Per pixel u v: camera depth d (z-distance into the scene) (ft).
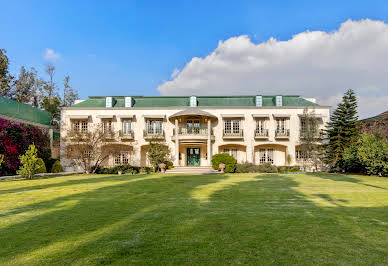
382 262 12.65
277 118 95.04
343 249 14.34
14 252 13.82
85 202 28.30
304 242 15.43
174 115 88.79
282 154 96.17
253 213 22.97
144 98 104.58
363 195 33.40
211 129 95.14
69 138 91.40
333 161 83.66
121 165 90.02
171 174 75.05
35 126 81.15
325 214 22.65
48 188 40.19
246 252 13.80
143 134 94.17
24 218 21.16
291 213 22.99
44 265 12.16
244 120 94.89
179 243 15.15
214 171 83.61
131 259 12.85
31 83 130.21
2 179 57.21
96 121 95.20
